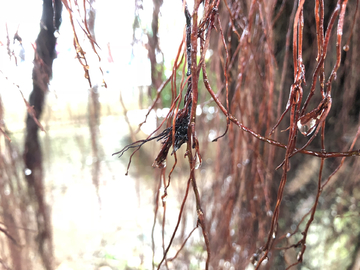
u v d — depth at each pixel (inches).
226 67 11.1
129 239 50.1
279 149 26.8
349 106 23.7
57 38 19.5
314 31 20.1
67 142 45.3
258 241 27.0
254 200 24.4
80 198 55.7
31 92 25.8
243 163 24.0
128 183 62.6
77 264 46.4
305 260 32.0
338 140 27.5
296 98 10.6
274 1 17.5
